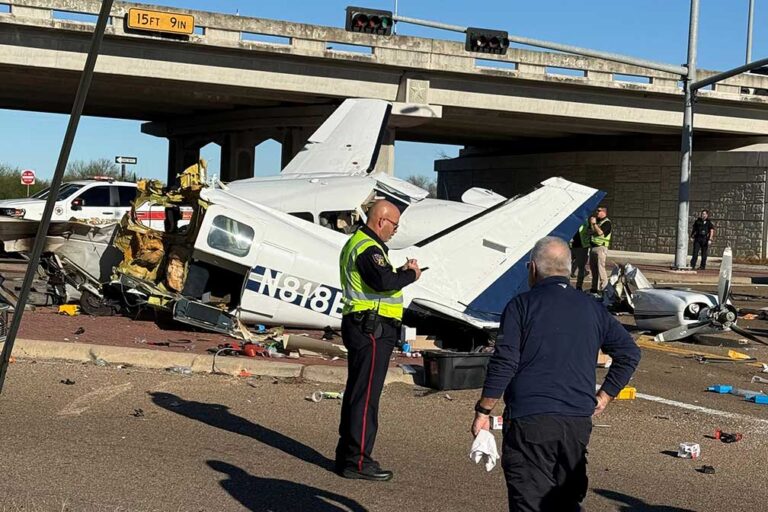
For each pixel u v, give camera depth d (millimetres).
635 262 36188
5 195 54281
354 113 20641
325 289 11742
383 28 24281
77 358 10062
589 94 34969
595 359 4613
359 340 6559
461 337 11953
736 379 11125
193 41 28359
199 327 11531
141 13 27375
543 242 4828
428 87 32031
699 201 41719
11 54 26891
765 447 7867
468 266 11906
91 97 35000
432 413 8594
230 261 11508
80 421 7762
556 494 4441
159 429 7641
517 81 33188
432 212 15977
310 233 12148
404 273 6562
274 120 35969
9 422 7613
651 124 36594
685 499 6418
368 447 6555
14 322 7379
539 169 46062
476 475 6777
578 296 4676
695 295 14055
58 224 13234
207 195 11750
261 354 10688
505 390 4605
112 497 5934
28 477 6254
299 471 6719
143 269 12008
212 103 35781
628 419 8727
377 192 13992
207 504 5906
